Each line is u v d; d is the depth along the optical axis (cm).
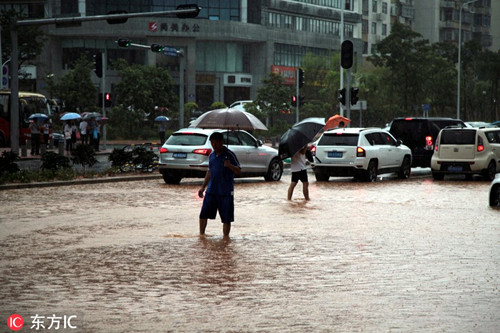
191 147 2859
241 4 11200
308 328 836
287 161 4200
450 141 3141
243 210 2047
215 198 1564
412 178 3322
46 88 8069
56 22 3812
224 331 824
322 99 9181
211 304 955
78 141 6625
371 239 1519
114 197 2400
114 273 1162
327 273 1161
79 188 2722
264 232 1622
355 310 920
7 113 5625
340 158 3019
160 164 2898
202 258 1297
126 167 3281
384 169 3153
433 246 1430
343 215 1938
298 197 2428
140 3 10606
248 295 1008
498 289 1045
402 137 3491
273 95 7488
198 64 11250
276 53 11706
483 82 10931
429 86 9175
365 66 13088
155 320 873
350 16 12850
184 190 2675
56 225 1734
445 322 860
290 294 1013
